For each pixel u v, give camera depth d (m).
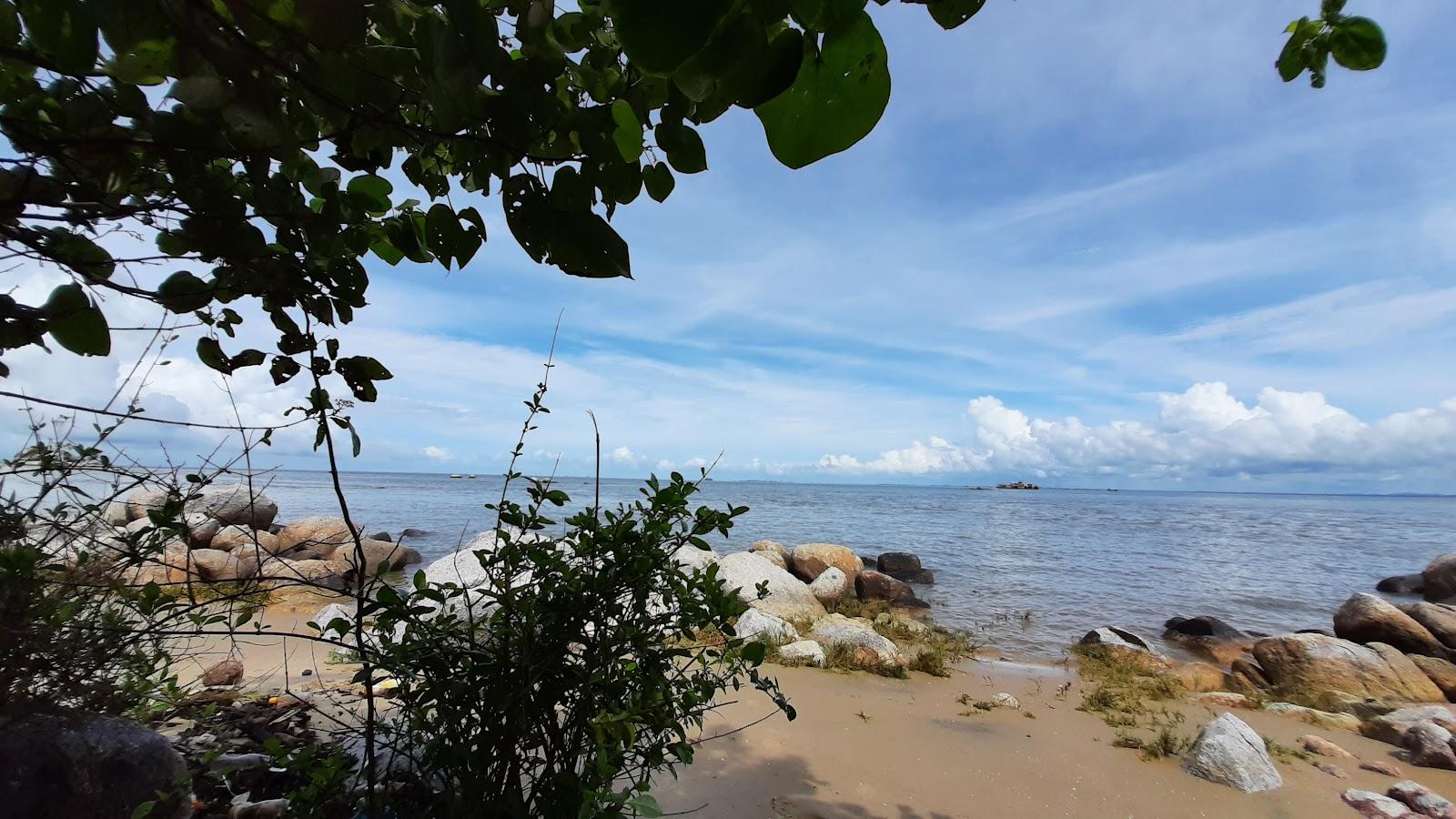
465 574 6.50
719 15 0.67
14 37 0.93
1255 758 4.80
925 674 7.55
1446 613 10.51
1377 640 10.23
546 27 1.17
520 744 2.11
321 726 3.49
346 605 7.34
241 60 0.95
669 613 2.28
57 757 2.04
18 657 1.91
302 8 0.90
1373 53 1.57
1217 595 16.45
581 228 1.29
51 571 1.94
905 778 4.38
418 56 1.12
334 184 1.60
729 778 4.04
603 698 2.05
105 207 1.26
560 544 2.64
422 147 1.44
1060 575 19.17
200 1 0.89
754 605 10.58
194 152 1.20
